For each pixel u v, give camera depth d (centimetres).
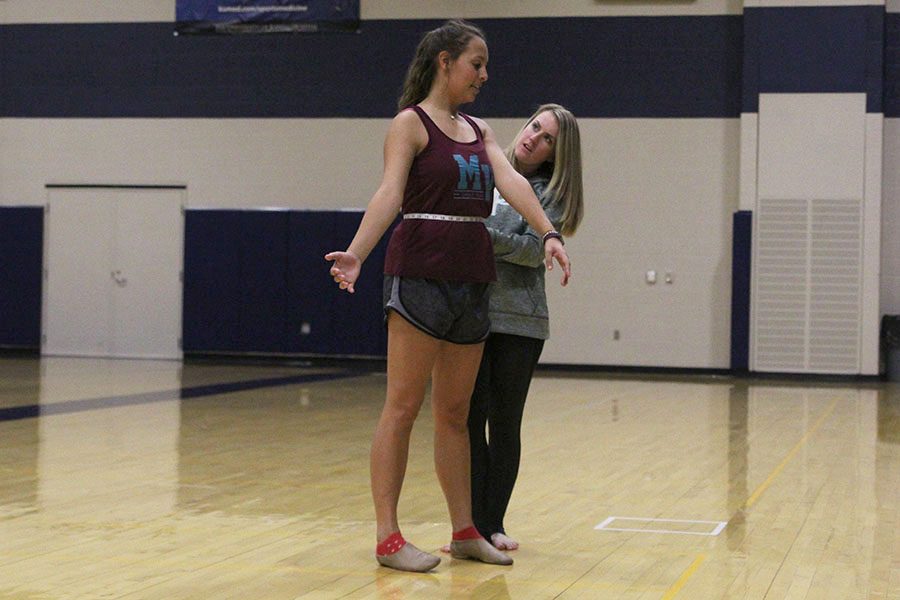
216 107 1762
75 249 1806
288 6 1738
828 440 848
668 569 397
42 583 363
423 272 382
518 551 428
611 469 679
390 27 1717
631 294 1664
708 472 667
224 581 370
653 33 1652
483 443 432
